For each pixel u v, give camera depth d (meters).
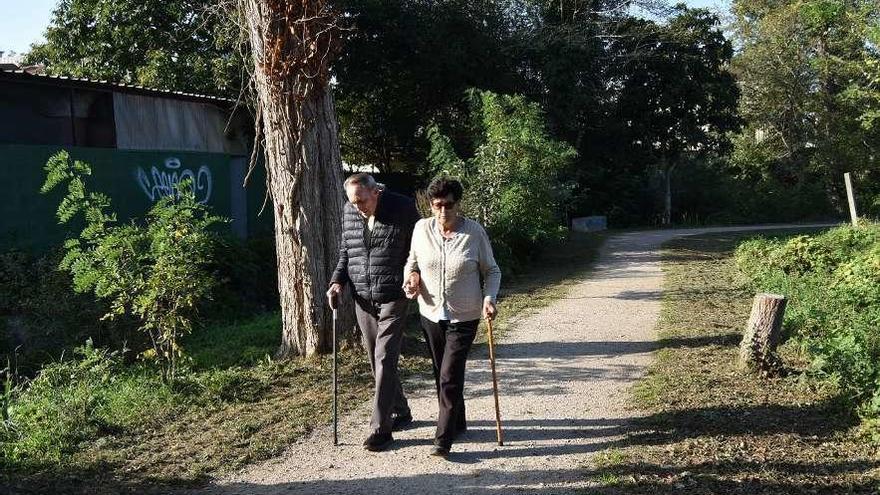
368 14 22.12
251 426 6.06
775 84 38.12
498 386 7.11
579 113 27.81
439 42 22.97
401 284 5.57
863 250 15.05
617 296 12.31
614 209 34.31
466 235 5.33
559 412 6.25
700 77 31.91
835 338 7.33
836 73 35.19
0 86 12.67
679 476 4.82
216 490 4.91
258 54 8.04
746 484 4.70
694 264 16.53
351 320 8.27
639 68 30.84
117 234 7.04
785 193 38.69
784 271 13.88
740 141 41.28
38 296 9.88
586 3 28.50
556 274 15.53
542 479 4.89
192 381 7.13
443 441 5.31
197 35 20.11
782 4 38.16
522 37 26.05
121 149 13.91
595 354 8.25
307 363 7.91
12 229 11.82
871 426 5.56
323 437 5.86
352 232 5.69
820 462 5.04
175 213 7.12
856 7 24.62
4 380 8.52
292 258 8.11
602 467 5.01
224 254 13.38
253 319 12.26
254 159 8.34
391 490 4.80
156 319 7.13
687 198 37.38
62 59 21.69
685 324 9.62
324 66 8.00
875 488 4.61
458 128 25.94
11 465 5.31
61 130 13.61
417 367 7.85
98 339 9.42
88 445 5.75
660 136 32.94
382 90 25.64
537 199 16.08
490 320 5.44
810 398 6.37
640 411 6.17
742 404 6.24
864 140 36.44
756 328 7.13
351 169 27.78
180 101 16.11
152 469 5.25
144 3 20.09
